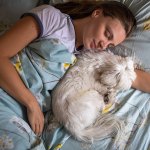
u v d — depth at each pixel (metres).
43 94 1.10
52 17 1.14
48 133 1.06
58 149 1.01
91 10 1.25
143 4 1.37
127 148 1.03
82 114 1.07
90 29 1.18
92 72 1.16
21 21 1.09
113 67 1.13
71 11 1.27
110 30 1.18
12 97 1.04
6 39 1.04
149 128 1.10
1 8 1.46
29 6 1.47
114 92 1.19
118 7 1.25
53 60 1.09
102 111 1.16
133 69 1.20
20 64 1.07
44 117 1.11
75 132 1.05
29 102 1.03
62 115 1.07
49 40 1.10
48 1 1.51
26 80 1.06
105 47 1.21
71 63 1.15
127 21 1.24
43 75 1.08
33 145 0.97
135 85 1.25
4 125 0.94
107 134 1.07
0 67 1.01
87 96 1.12
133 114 1.15
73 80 1.13
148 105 1.21
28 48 1.11
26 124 1.02
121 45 1.31
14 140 0.92
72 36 1.19
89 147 1.03
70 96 1.10
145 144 1.04
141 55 1.29
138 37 1.31
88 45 1.19
